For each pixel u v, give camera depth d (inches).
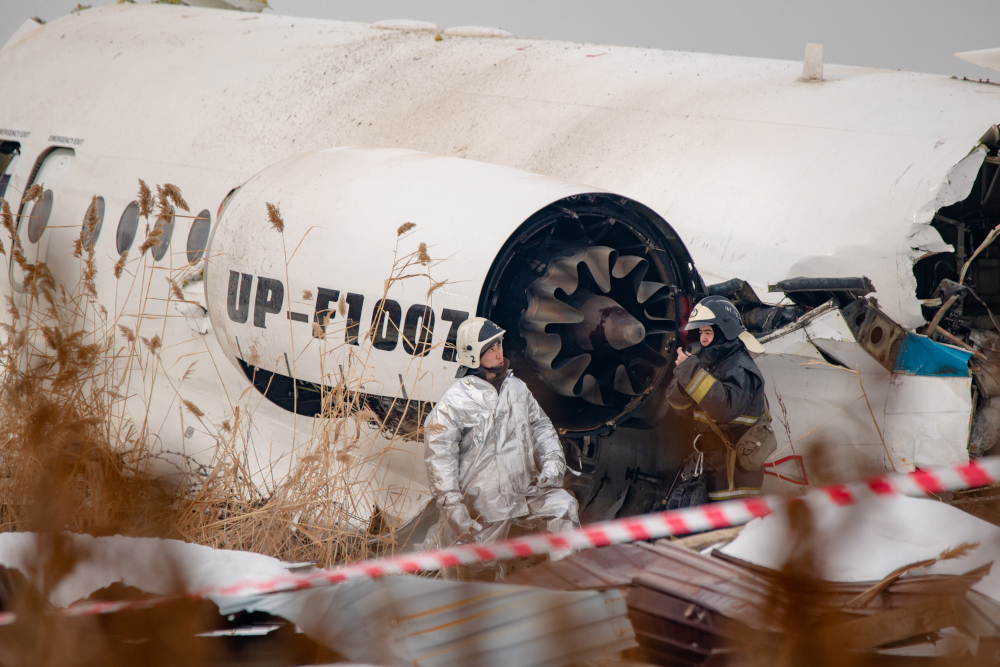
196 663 74.2
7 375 171.3
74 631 74.3
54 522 128.8
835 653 69.8
